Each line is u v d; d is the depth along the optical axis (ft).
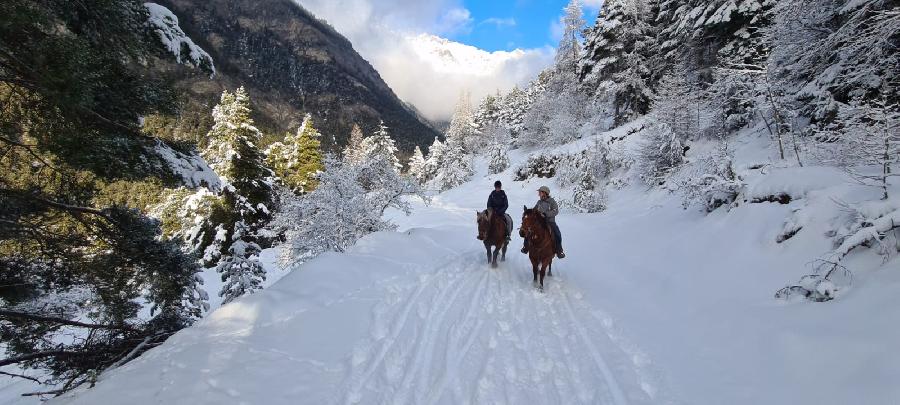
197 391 14.23
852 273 20.04
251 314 20.44
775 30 45.83
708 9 75.97
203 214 68.18
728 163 44.37
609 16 114.83
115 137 20.77
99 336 26.96
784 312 19.98
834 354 15.48
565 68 156.46
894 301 16.39
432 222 89.20
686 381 16.92
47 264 24.18
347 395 15.12
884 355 14.25
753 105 55.62
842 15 37.81
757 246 28.45
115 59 20.42
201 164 25.96
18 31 15.96
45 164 22.04
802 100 47.21
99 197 25.59
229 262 49.47
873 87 35.76
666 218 48.67
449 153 196.24
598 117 131.95
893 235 19.93
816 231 24.94
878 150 26.08
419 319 22.35
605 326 22.91
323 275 26.53
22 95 18.53
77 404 13.66
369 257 32.09
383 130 199.11
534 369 17.70
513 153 174.60
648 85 114.73
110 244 25.98
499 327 22.11
